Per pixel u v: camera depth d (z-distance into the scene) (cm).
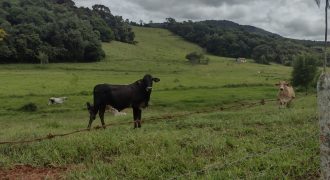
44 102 4312
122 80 7175
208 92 5462
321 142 426
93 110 1482
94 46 11556
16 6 13762
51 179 761
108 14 18638
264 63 14512
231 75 9281
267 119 1359
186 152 899
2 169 839
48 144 962
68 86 5762
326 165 424
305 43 18575
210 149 930
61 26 12081
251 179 704
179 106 4203
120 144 957
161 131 1194
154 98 4650
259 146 943
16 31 10862
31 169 840
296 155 845
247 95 5131
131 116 1922
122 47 14525
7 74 7600
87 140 973
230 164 789
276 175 722
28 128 1658
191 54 12850
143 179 745
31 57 10706
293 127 1180
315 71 5831
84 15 15975
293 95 2216
